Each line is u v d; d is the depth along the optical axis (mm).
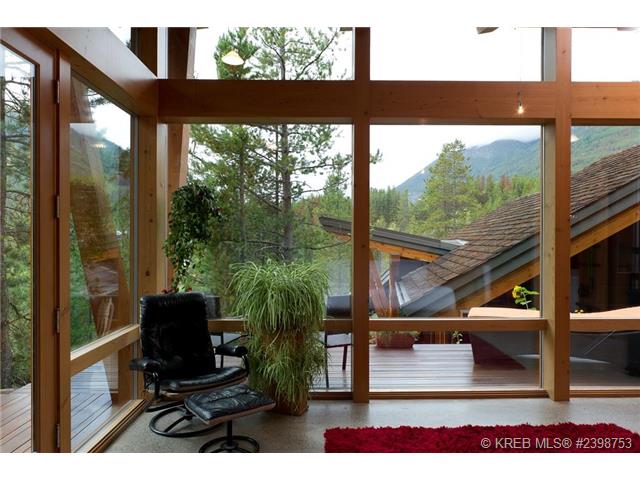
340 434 2926
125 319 3379
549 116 3650
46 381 2262
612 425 3049
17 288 2096
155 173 3545
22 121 2135
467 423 3178
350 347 3771
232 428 2926
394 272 3889
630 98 3662
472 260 3912
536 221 3916
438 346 3869
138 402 3430
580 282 3916
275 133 3859
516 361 3877
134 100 3170
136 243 3545
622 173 3943
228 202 3863
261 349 3283
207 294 3820
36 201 2229
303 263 3814
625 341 3869
